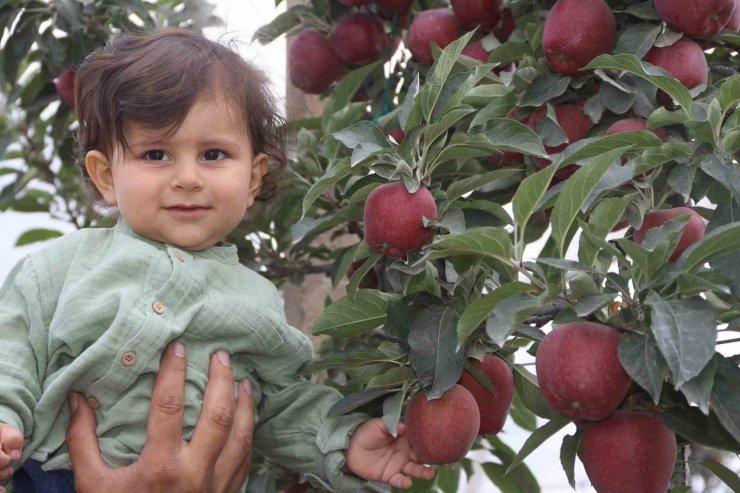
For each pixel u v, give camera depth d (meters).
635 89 2.12
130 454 1.91
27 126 3.48
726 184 1.75
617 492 1.73
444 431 1.81
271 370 2.04
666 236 1.59
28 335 1.90
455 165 2.32
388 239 1.79
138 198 1.92
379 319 1.91
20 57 3.02
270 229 2.87
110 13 2.99
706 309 1.50
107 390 1.90
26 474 1.94
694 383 1.50
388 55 2.82
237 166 1.97
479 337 1.84
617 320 1.66
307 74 2.86
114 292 1.91
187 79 1.93
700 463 1.97
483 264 1.84
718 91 2.06
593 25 2.13
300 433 2.02
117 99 1.92
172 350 1.90
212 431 1.89
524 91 2.22
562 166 1.87
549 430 1.83
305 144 2.62
